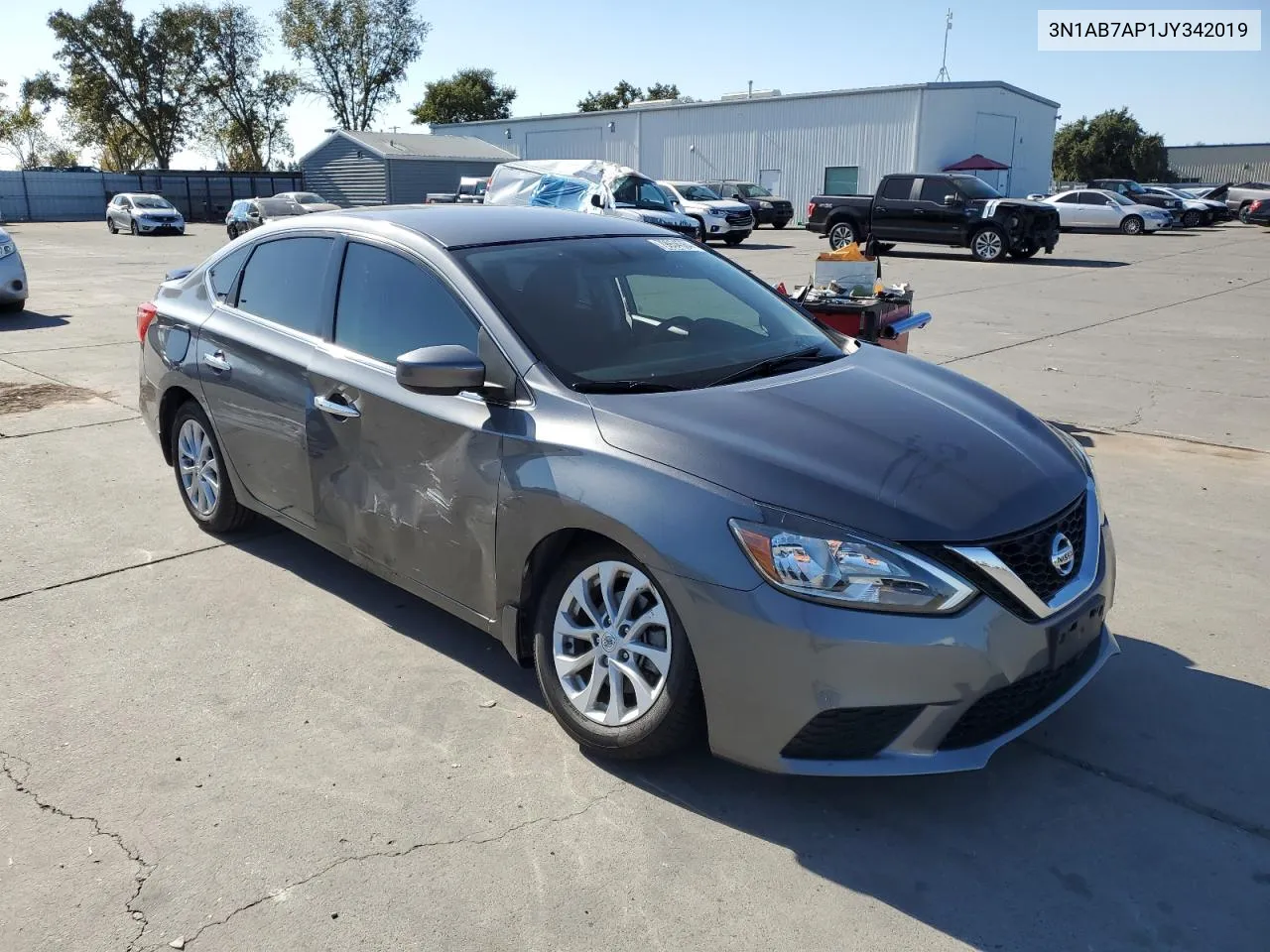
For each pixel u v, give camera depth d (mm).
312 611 4250
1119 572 4664
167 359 4934
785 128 40781
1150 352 10336
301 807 2969
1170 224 32562
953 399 3516
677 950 2443
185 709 3488
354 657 3861
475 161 46438
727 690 2754
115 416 7434
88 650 3900
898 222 23500
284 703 3533
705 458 2871
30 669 3744
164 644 3955
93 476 6023
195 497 5051
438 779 3104
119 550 4871
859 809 2975
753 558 2693
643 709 3002
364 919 2533
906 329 6109
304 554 4844
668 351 3586
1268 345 10781
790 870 2723
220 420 4598
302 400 4051
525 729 3385
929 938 2486
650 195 21781
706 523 2766
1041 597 2820
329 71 66938
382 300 3859
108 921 2523
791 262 21672
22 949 2430
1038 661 2785
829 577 2641
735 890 2646
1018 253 22406
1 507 5465
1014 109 40562
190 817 2920
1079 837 2854
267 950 2436
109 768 3150
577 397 3193
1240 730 3377
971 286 16828
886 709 2650
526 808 2969
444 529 3494
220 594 4402
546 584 3277
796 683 2656
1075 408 7906
